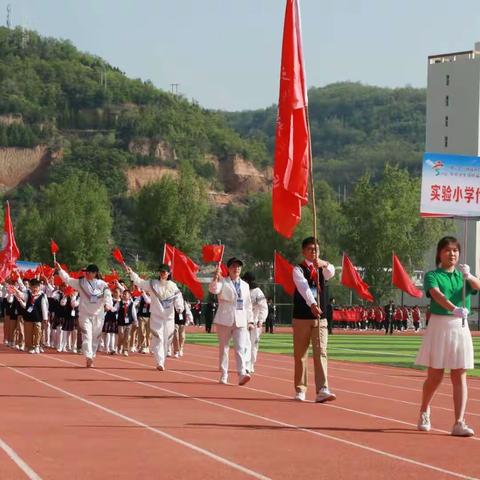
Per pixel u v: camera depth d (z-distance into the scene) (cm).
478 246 15925
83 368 3083
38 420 1723
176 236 15125
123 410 1892
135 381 2597
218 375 2905
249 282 2978
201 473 1224
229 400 2133
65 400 2070
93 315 3116
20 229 16612
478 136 17200
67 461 1301
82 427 1636
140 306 4125
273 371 3206
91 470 1236
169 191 15162
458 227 15812
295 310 2158
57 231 15350
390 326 8962
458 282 1611
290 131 2158
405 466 1292
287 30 2170
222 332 2589
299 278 2120
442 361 1594
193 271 4091
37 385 2431
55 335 4178
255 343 3003
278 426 1689
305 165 2159
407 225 12606
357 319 10550
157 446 1436
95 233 15450
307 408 2003
